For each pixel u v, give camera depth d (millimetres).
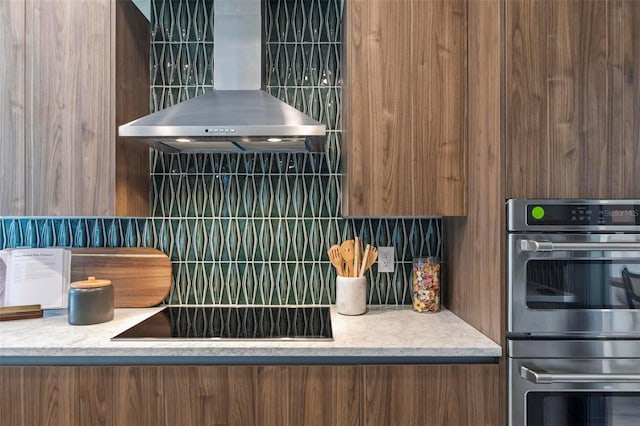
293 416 1278
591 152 1236
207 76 1925
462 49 1521
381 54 1520
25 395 1275
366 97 1516
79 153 1576
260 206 1926
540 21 1241
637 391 1218
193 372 1275
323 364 1295
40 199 1570
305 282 1927
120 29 1621
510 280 1239
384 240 1924
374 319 1627
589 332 1237
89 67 1577
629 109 1239
